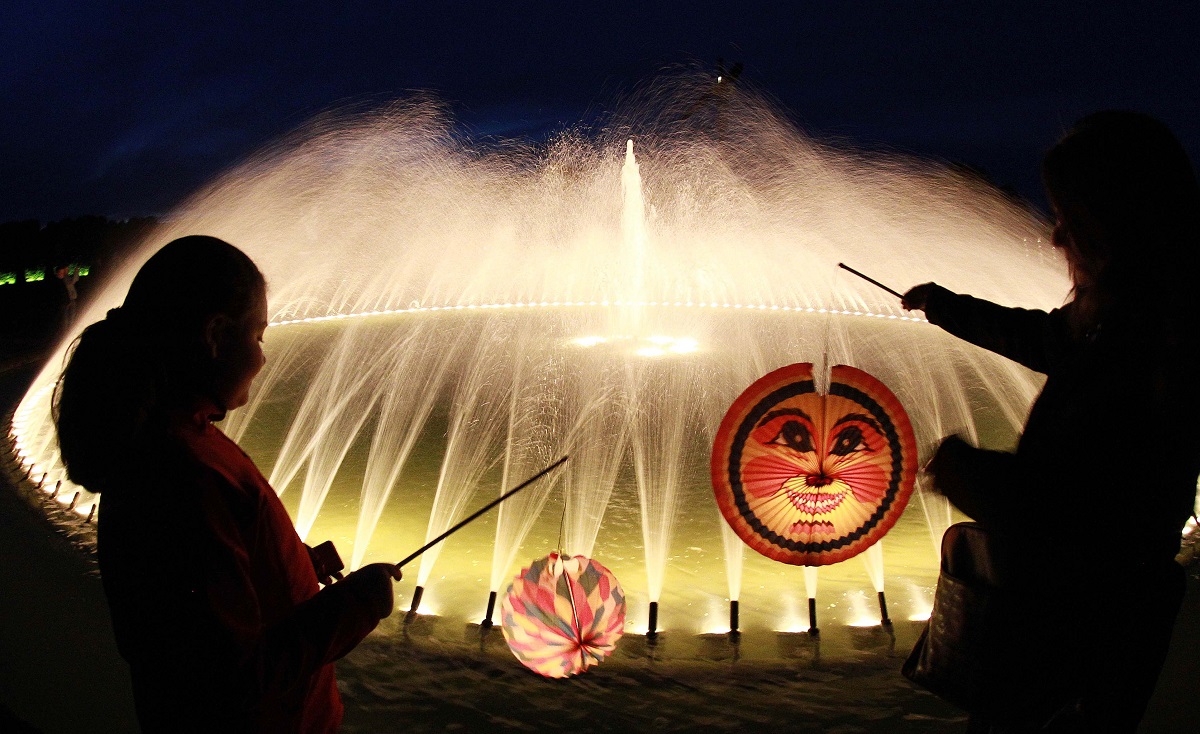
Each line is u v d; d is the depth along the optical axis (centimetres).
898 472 331
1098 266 189
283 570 179
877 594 417
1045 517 183
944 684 204
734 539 502
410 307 1653
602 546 495
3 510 568
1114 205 181
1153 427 176
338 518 556
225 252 175
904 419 327
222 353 175
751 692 328
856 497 332
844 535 335
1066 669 189
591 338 1230
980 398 861
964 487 192
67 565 469
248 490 173
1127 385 177
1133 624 186
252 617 163
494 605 402
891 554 476
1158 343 174
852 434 327
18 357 1248
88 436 161
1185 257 176
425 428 775
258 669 154
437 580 449
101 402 161
